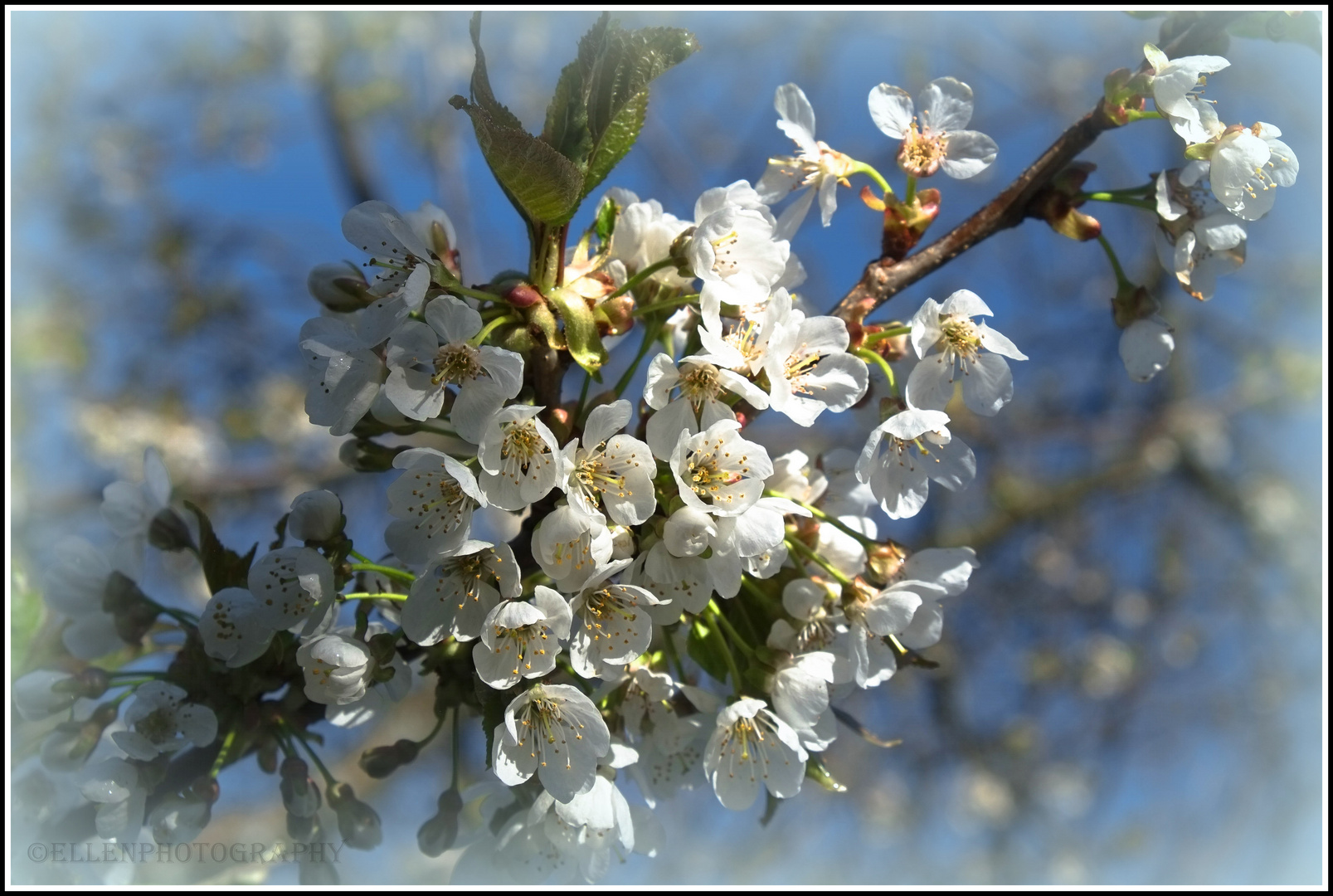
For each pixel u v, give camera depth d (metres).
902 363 0.56
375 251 0.50
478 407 0.48
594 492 0.48
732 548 0.49
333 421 0.49
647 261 0.52
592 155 0.50
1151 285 1.63
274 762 0.51
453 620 0.48
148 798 0.50
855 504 0.55
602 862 0.50
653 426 0.49
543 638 0.48
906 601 0.51
